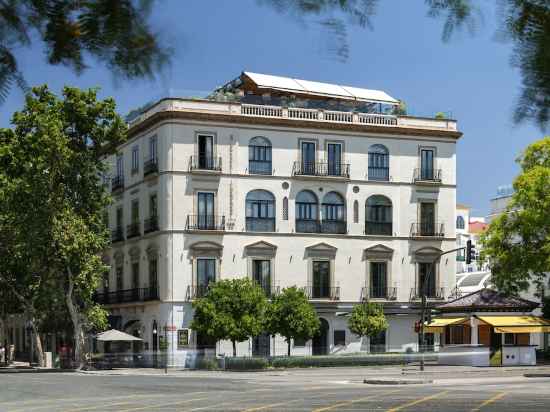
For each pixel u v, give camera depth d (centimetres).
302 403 2277
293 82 6303
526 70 374
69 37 372
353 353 5900
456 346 5162
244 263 5834
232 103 5894
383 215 6247
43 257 5397
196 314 5312
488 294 5325
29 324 6316
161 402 2370
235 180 5850
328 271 6066
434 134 6400
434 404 2208
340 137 6156
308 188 6047
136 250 6181
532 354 5053
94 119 5484
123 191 6431
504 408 2066
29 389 3103
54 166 5281
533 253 5406
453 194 6438
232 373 4791
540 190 5384
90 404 2322
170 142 5722
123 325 6366
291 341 5894
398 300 6216
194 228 5719
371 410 2030
